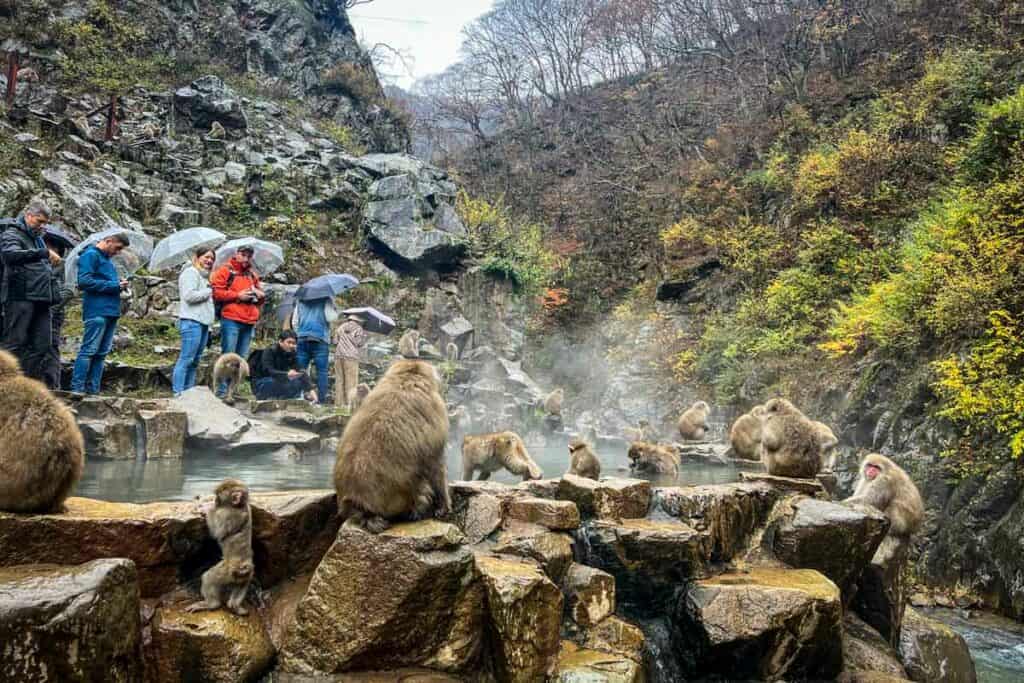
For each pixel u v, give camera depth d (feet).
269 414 32.24
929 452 37.52
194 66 78.33
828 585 16.85
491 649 13.30
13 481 11.60
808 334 55.88
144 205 50.60
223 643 11.97
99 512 12.63
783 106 82.02
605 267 88.84
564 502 15.99
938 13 74.08
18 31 63.52
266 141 68.59
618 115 117.70
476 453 20.68
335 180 65.36
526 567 14.16
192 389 28.84
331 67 97.30
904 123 62.03
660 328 71.10
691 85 108.58
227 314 33.35
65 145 50.39
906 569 21.38
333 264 56.44
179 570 12.96
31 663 9.69
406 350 45.96
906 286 43.04
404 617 12.71
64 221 42.75
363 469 12.87
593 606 15.15
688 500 17.97
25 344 24.49
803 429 21.50
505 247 68.08
